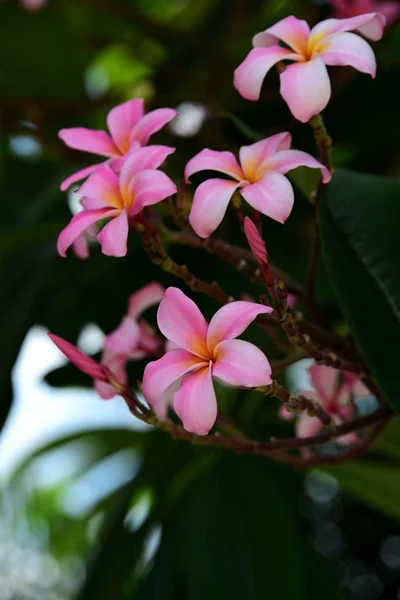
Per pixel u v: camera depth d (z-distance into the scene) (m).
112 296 1.50
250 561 1.39
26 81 1.66
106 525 1.51
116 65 2.01
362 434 1.03
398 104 1.38
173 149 0.96
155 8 1.98
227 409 1.38
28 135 1.63
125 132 1.01
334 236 1.05
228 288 1.31
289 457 1.00
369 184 1.07
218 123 1.48
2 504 1.98
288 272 1.34
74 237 0.95
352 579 1.66
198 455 1.51
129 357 1.05
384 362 0.98
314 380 1.04
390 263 1.04
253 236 0.91
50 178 1.54
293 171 1.06
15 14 1.65
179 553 1.44
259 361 0.89
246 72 0.97
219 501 1.45
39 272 1.43
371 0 1.36
